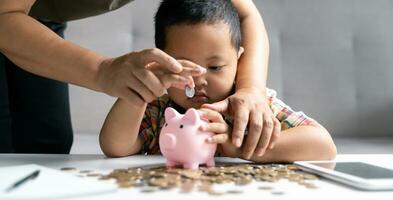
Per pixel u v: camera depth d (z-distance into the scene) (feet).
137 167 2.02
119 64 1.95
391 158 2.45
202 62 2.65
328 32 6.23
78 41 5.64
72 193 1.34
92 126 5.60
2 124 3.79
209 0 2.77
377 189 1.55
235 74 2.77
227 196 1.41
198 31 2.64
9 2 2.17
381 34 6.35
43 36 2.09
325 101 6.10
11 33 2.11
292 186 1.59
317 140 2.34
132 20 5.81
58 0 3.47
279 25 6.14
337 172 1.74
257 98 2.34
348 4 6.31
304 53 6.14
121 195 1.40
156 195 1.40
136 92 1.98
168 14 2.77
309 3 6.23
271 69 5.98
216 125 2.07
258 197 1.41
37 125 3.91
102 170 1.90
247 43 2.97
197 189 1.49
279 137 2.29
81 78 2.05
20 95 3.85
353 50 6.29
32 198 1.27
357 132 6.18
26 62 2.16
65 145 4.07
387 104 6.27
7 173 1.58
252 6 3.32
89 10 3.50
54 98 3.96
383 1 6.40
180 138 1.95
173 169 1.89
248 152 2.19
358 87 6.24
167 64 1.88
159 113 2.98
